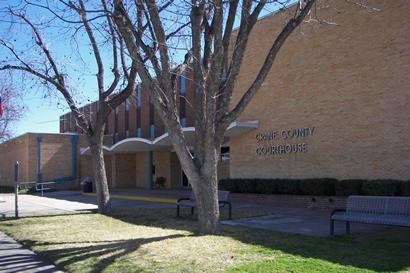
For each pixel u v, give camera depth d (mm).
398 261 7566
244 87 22375
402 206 9820
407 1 15711
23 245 10336
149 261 7785
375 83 16672
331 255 8062
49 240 10633
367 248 8742
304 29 19516
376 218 9852
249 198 20562
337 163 17938
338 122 17969
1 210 19594
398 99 15883
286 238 9898
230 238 9711
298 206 18188
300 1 11977
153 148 32656
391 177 16000
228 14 10320
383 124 16359
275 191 19391
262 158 21266
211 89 9828
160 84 10344
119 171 40969
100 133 16516
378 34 16625
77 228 12453
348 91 17625
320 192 17391
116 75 16375
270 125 20969
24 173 40906
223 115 10266
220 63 9750
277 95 20688
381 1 16547
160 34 9922
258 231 10930
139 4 10531
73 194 32938
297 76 19797
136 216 14977
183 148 10062
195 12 10039
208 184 10266
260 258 7816
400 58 15867
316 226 12148
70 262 8195
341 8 17953
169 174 35812
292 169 19812
